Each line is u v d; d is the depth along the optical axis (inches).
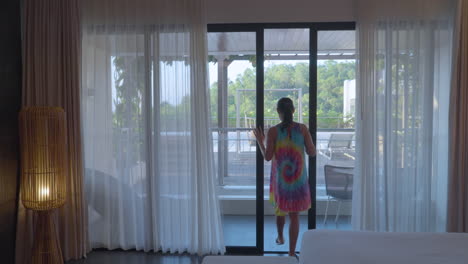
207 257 72.3
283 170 102.5
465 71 102.2
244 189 131.4
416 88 106.5
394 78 107.1
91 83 113.7
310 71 113.8
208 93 110.0
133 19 111.8
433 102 107.9
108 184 115.3
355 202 109.7
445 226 107.5
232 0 112.3
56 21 106.5
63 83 107.6
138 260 110.4
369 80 105.2
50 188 95.6
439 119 108.7
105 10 111.1
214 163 112.2
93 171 115.0
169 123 112.6
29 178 94.5
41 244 97.0
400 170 108.3
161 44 111.3
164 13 110.3
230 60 119.0
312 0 110.7
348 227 127.8
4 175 99.8
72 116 108.0
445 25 106.2
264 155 106.3
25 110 93.8
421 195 109.7
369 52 104.7
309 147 102.6
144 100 112.7
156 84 111.6
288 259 71.0
